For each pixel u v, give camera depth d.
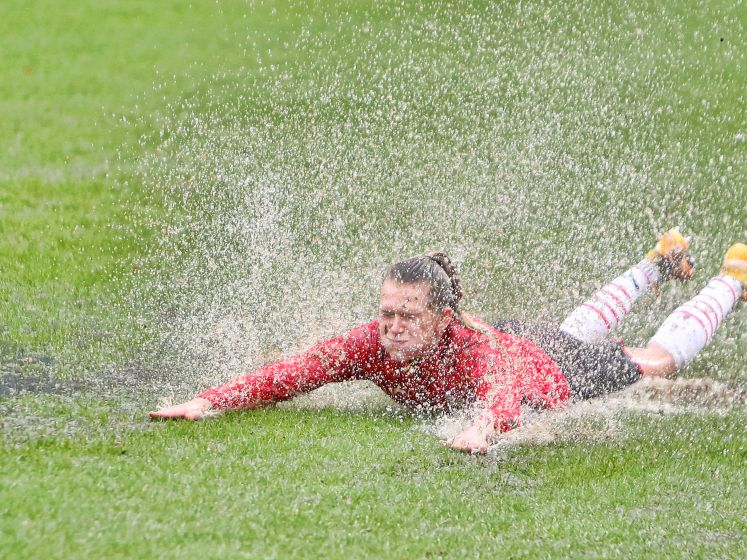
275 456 12.41
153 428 13.27
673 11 42.16
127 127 33.75
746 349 18.23
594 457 13.21
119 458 12.01
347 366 14.43
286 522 10.61
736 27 40.28
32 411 13.81
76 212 25.28
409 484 11.87
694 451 13.62
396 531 10.66
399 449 12.97
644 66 36.19
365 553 10.15
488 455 13.06
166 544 9.90
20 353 16.45
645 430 14.38
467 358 14.27
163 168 29.06
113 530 10.07
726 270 16.67
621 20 40.72
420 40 40.09
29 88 39.44
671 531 11.13
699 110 32.34
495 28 40.19
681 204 25.27
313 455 12.52
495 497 11.76
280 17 46.84
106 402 14.38
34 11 53.19
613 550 10.62
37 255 21.86
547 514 11.38
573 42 38.50
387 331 13.94
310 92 35.53
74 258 21.78
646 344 18.38
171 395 14.81
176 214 25.06
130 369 15.95
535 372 14.58
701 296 16.38
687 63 36.41
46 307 18.75
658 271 17.14
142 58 43.34
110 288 19.97
